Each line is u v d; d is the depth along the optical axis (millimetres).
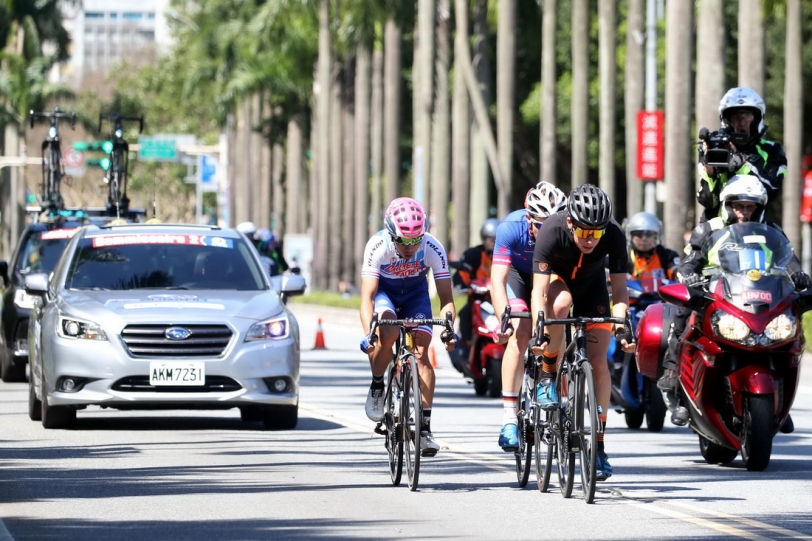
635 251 41094
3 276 54469
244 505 25625
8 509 25109
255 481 28672
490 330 47969
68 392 37062
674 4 79312
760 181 31359
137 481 28562
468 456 33156
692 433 39344
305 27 165625
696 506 25719
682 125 79312
